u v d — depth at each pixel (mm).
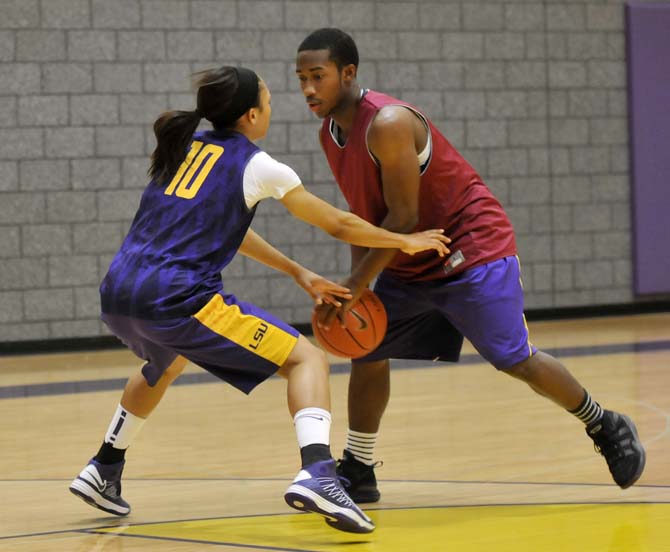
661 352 10906
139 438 7008
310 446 4176
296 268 4805
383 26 13680
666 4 14828
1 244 12258
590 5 14523
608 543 4086
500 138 14188
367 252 5176
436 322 5242
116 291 4277
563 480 5406
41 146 12367
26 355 12141
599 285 14688
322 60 4766
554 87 14406
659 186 14828
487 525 4438
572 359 10555
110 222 12648
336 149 5031
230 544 4191
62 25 12406
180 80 12891
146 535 4398
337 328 4824
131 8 12648
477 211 4941
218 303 4254
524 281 14320
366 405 5035
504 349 4836
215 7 12992
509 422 7293
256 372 4316
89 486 4684
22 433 7305
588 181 14594
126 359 11633
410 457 6152
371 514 4719
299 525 4535
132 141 12703
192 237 4293
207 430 7285
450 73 13961
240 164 4367
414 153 4707
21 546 4262
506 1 14164
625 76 14719
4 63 12219
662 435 6574
